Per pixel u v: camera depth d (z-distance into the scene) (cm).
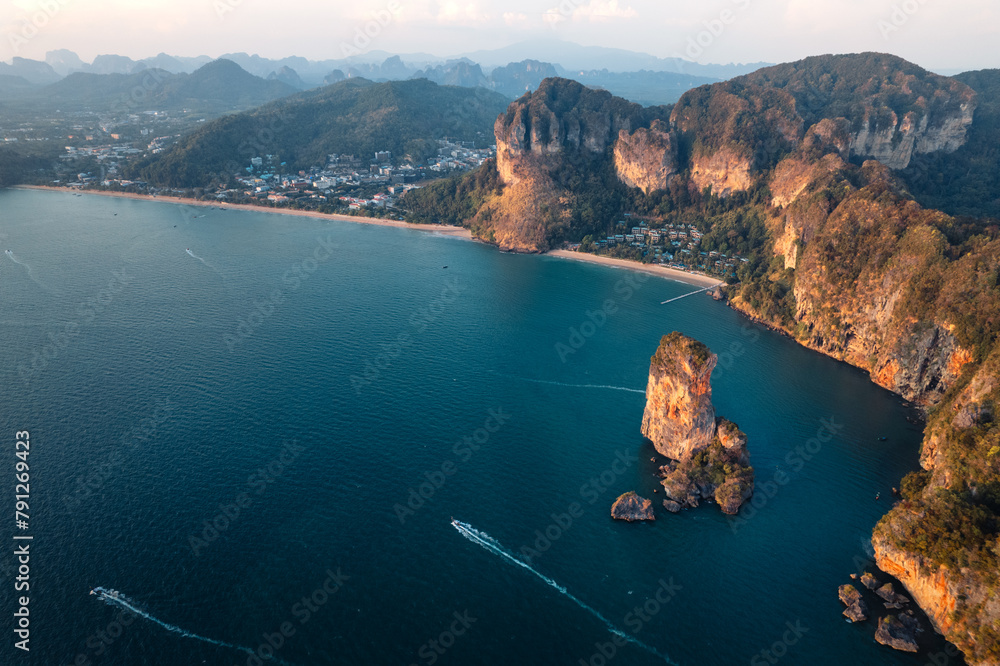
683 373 11294
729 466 11075
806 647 8025
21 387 13825
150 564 8956
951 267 14375
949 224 15975
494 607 8519
